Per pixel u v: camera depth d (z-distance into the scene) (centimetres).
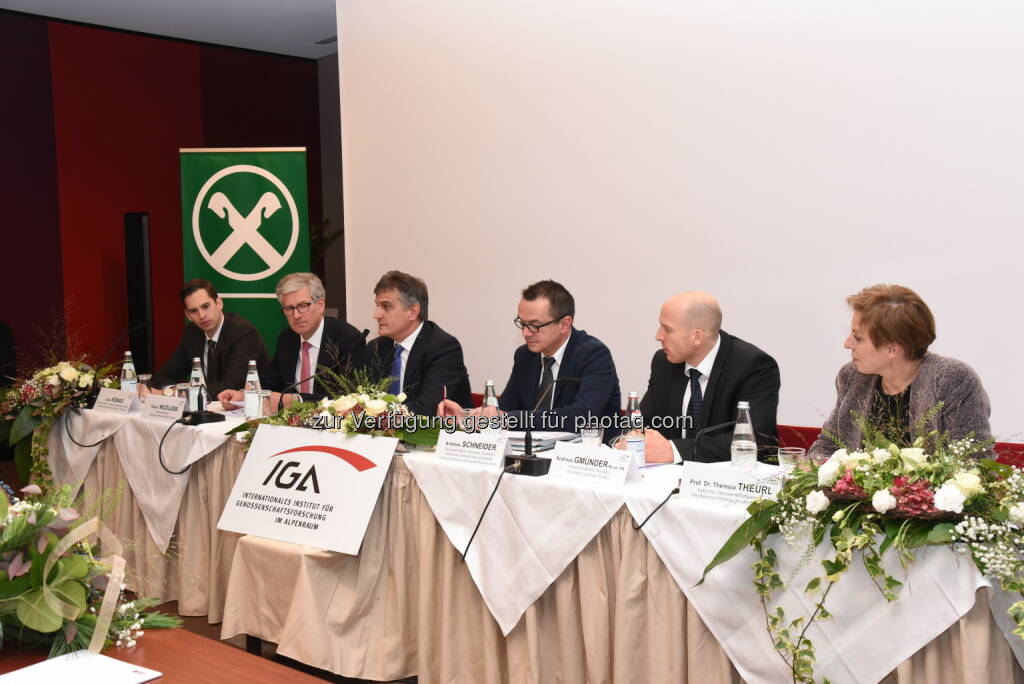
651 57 442
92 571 167
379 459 272
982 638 172
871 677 183
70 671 151
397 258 568
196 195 539
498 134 508
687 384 295
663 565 217
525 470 245
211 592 328
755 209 412
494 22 504
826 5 384
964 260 353
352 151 589
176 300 742
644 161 449
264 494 289
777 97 402
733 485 207
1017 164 339
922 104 361
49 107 672
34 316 669
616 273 464
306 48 748
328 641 269
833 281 390
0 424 399
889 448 187
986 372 350
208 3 632
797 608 193
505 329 516
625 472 226
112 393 376
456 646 259
